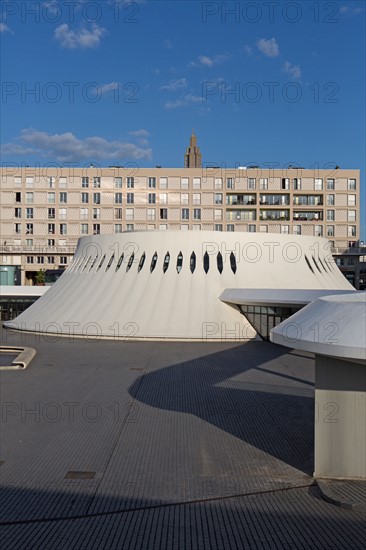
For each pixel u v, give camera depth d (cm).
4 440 1524
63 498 1136
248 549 909
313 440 1498
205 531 979
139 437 1545
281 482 1204
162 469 1297
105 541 948
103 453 1412
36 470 1296
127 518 1041
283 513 1046
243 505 1089
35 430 1617
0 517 1048
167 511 1070
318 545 918
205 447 1452
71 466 1323
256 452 1408
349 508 1050
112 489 1182
